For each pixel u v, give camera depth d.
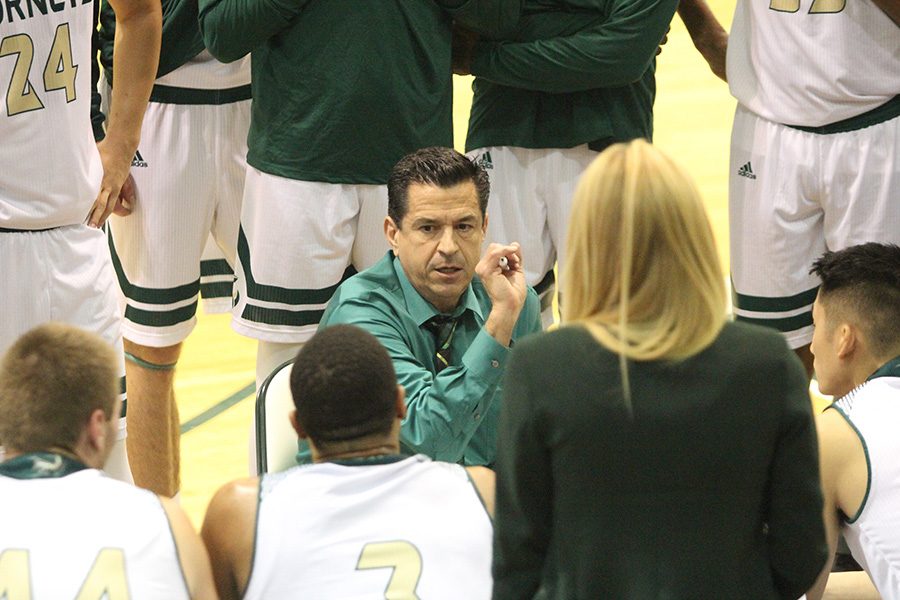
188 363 20.08
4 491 7.57
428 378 10.70
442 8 14.28
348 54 13.92
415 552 7.81
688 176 7.14
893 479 9.84
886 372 10.26
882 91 14.62
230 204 15.70
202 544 7.86
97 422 7.96
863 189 14.93
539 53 14.47
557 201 15.45
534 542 7.45
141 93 13.41
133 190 15.33
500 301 10.30
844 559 12.09
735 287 15.99
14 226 12.35
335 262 14.66
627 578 7.20
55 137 12.25
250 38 13.81
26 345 7.94
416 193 11.02
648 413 7.02
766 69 15.10
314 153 14.23
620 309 7.12
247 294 15.04
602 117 15.12
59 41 12.05
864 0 14.34
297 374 8.02
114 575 7.39
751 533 7.33
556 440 7.14
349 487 7.88
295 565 7.73
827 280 10.66
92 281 13.05
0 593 7.25
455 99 33.44
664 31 14.61
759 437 7.11
